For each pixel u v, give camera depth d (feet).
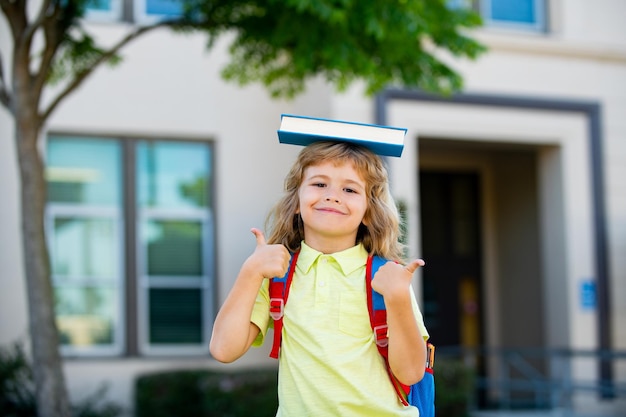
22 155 21.72
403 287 7.79
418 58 24.04
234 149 33.55
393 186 32.45
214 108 33.47
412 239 32.24
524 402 37.55
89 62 24.66
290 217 8.88
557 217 35.70
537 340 38.14
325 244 8.55
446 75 24.76
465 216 41.65
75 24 23.52
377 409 8.03
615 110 36.11
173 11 33.27
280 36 21.90
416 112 33.12
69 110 31.94
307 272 8.47
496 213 41.60
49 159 31.76
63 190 31.83
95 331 31.86
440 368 29.73
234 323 8.25
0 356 27.84
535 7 36.27
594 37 35.81
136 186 32.53
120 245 32.30
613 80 36.17
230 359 8.31
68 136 32.01
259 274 8.21
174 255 32.86
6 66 30.73
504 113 34.45
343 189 8.38
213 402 28.35
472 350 33.99
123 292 32.12
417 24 21.26
